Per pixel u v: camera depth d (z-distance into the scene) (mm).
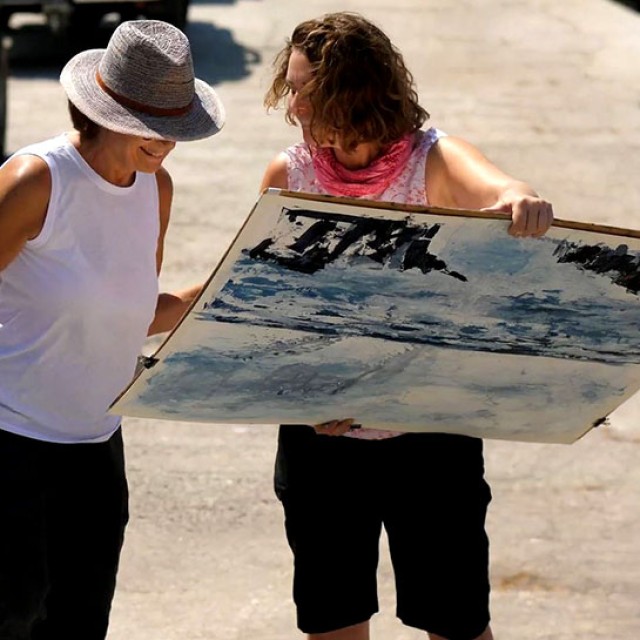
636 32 24438
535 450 8945
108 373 4941
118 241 4793
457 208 4574
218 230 13555
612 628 6938
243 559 7543
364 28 4562
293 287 4277
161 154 4762
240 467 8633
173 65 4609
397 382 4742
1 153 16047
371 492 5137
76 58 4832
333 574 5152
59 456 4973
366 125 4562
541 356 4719
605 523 8016
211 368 4555
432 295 4398
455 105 19156
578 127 18047
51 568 5168
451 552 5137
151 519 7938
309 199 3992
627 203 14969
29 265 4727
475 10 26766
